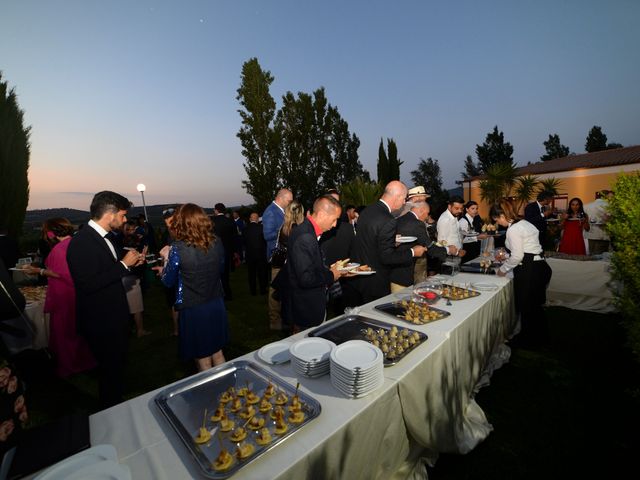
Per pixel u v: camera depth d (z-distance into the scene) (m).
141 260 2.08
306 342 1.50
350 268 2.42
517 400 2.48
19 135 7.94
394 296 2.43
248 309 5.14
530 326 3.12
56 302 2.86
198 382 1.30
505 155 36.69
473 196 19.05
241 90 14.87
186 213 1.93
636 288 2.29
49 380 3.02
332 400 1.18
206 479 0.85
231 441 0.97
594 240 6.25
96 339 1.94
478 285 2.69
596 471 1.83
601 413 2.32
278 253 3.37
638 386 2.62
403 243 3.21
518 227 2.99
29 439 0.96
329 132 18.52
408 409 1.38
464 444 1.88
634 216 2.25
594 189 14.64
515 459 1.92
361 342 1.42
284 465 0.89
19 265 3.58
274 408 1.12
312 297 2.21
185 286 1.97
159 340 3.95
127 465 0.90
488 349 2.50
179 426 1.03
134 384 2.98
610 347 3.28
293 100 16.78
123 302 2.04
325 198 2.20
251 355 1.54
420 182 38.41
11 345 2.86
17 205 7.92
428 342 1.63
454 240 4.21
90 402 2.70
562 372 2.85
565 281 4.46
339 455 1.05
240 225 10.41
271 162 15.20
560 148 41.50
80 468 0.82
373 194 9.94
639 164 13.33
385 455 1.32
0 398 0.95
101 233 1.97
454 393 1.79
